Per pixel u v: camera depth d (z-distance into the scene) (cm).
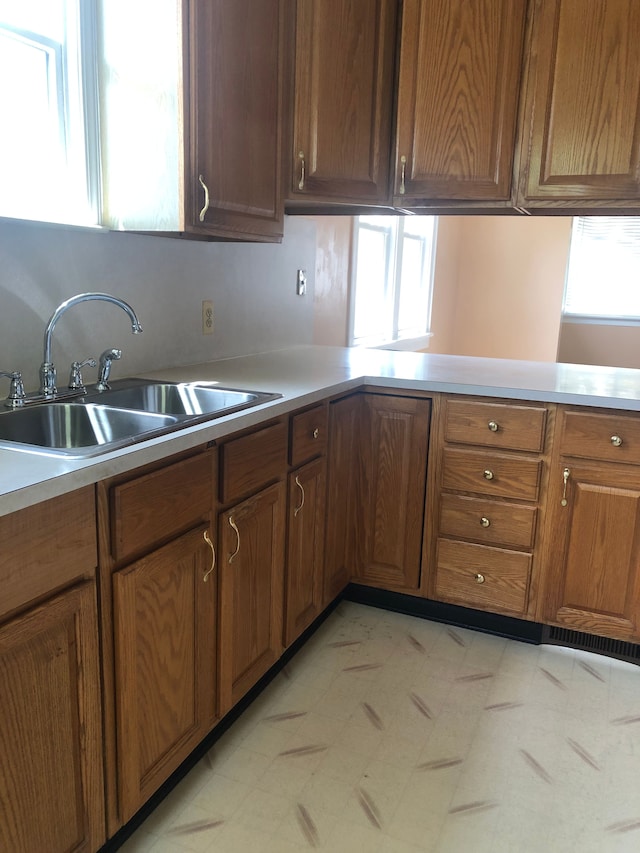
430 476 236
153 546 138
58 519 112
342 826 153
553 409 215
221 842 148
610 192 231
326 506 224
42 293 171
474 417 225
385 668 216
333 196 232
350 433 236
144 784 143
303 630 217
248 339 267
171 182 175
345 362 262
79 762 125
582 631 229
